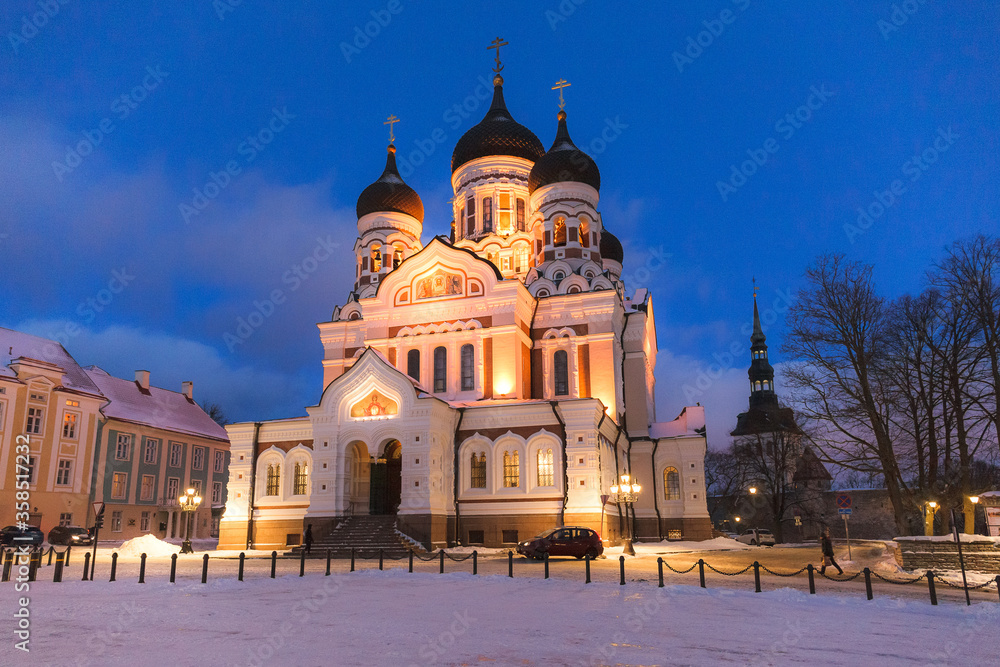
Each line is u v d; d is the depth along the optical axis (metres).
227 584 21.34
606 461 42.62
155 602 17.33
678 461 50.91
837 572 28.73
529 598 18.55
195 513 68.25
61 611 15.76
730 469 84.00
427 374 48.09
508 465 40.28
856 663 11.24
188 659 10.81
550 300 49.88
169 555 37.84
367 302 50.75
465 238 60.38
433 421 39.09
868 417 37.56
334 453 40.59
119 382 66.38
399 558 33.81
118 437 60.62
